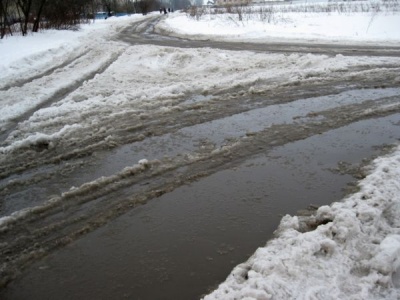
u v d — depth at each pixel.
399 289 2.55
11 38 18.89
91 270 3.08
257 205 3.87
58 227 3.63
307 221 3.45
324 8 29.67
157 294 2.81
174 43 16.84
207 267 3.06
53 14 26.66
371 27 18.33
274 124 6.02
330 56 10.91
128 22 38.41
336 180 4.27
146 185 4.32
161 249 3.29
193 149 5.22
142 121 6.39
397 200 3.48
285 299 2.45
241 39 17.33
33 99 8.04
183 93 7.99
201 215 3.75
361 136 5.43
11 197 4.25
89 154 5.23
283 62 10.64
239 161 4.84
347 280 2.62
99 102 7.54
